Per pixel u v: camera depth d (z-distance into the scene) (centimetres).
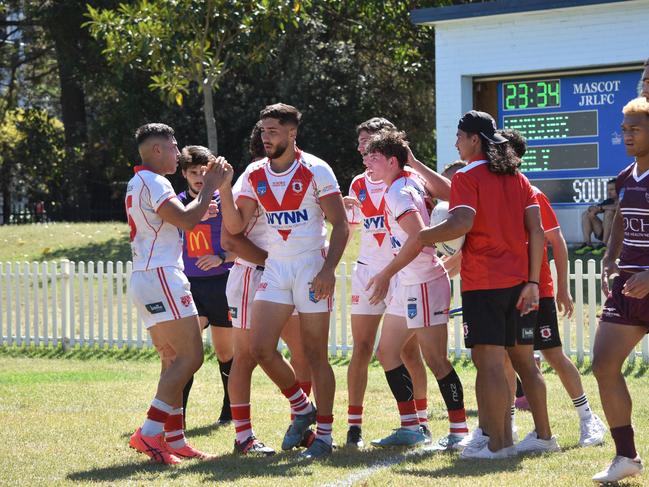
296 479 2123
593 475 2091
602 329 2052
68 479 2194
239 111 9744
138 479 2178
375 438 2703
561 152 5988
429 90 10050
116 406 3266
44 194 12556
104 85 11181
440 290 2484
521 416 2956
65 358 4678
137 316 4884
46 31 11394
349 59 9706
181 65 6431
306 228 2423
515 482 2027
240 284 2552
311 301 2409
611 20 5741
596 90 5878
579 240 5956
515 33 6006
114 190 12362
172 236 2392
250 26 6450
